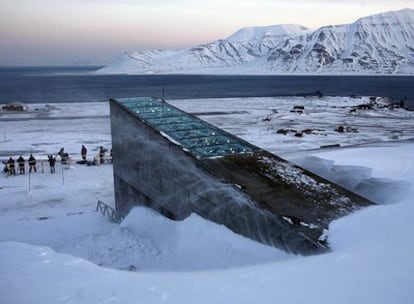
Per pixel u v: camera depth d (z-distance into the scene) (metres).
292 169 12.80
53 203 18.23
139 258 11.35
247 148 13.78
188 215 12.47
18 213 16.83
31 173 23.95
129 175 15.42
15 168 25.44
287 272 7.08
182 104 76.50
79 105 76.06
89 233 14.23
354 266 6.91
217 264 10.03
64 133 41.28
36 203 18.22
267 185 11.36
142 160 14.50
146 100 17.55
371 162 17.70
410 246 7.77
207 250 10.65
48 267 7.94
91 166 25.67
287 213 10.00
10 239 13.88
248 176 11.74
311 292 5.88
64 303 6.24
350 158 19.09
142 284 6.98
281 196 10.86
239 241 10.42
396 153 20.73
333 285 6.06
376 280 6.06
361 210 10.77
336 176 16.66
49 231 14.55
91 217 16.19
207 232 11.17
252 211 10.34
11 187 20.86
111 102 16.25
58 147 33.53
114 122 16.14
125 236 13.02
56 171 24.38
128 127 15.18
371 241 8.64
